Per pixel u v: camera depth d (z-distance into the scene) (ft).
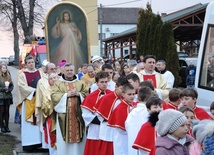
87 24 46.62
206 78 24.52
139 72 25.80
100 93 22.80
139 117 18.08
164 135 13.47
